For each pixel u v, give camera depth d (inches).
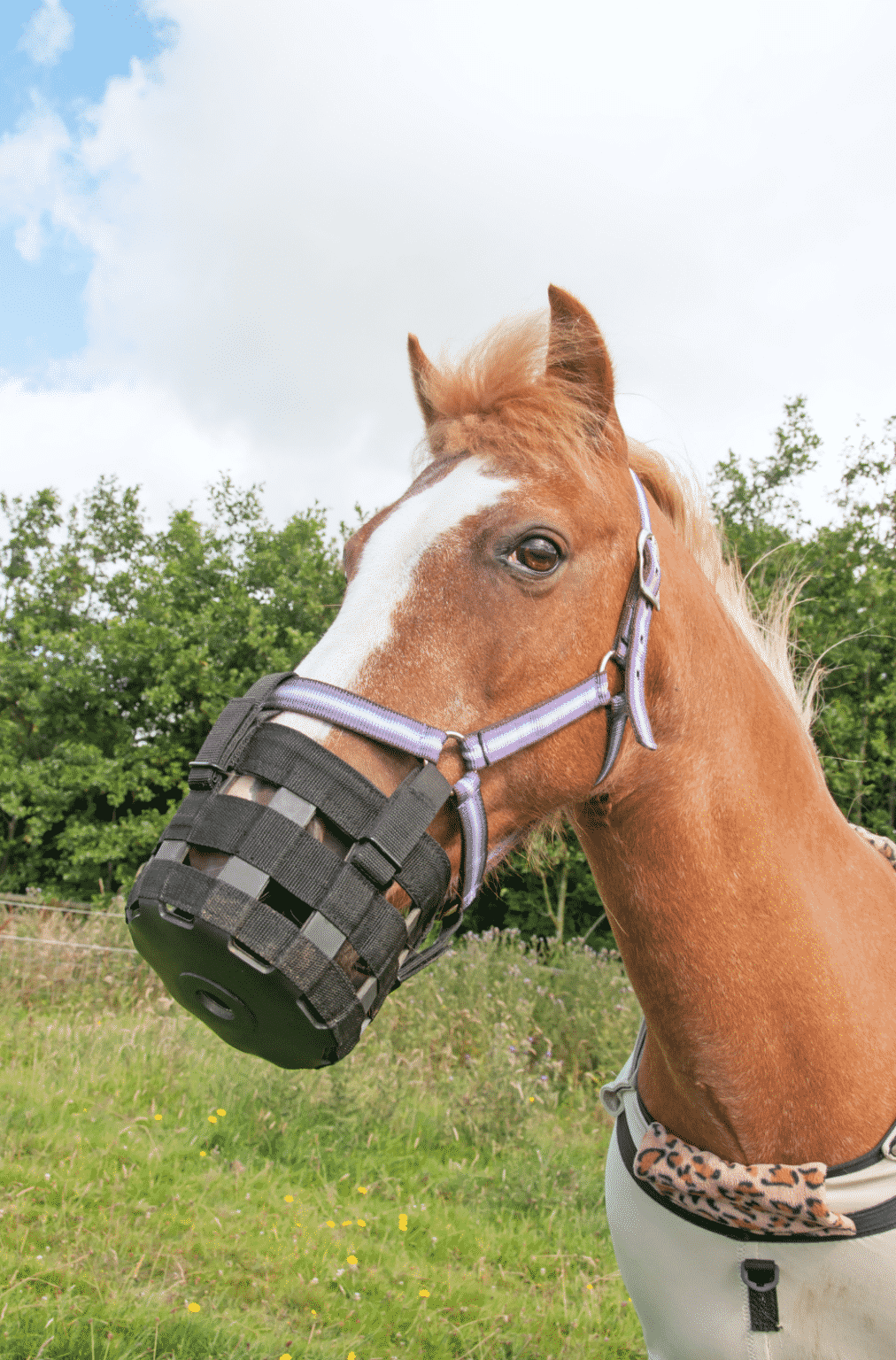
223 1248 109.1
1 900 263.0
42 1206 112.6
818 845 51.3
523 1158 149.1
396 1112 160.4
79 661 487.5
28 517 582.6
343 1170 140.1
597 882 52.0
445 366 49.6
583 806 47.8
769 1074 46.6
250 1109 153.9
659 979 48.4
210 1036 185.0
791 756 51.9
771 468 424.8
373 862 35.4
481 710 40.5
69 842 441.4
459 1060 193.5
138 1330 88.7
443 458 46.5
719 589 58.1
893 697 304.5
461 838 40.5
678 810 46.9
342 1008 34.6
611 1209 55.3
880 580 340.2
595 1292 111.3
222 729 38.8
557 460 43.4
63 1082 157.0
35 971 223.8
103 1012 207.8
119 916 256.5
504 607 40.9
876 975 49.1
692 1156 47.5
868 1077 46.4
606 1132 169.8
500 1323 104.1
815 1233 44.3
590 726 43.4
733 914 46.9
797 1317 45.4
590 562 42.8
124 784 450.0
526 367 45.6
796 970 46.8
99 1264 101.0
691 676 47.8
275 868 34.2
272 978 33.4
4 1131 132.8
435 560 41.4
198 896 34.0
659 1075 52.6
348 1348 93.4
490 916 418.3
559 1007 214.1
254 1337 91.9
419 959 39.2
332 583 507.2
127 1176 123.3
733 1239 46.4
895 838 304.2
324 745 37.6
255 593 531.5
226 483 602.9
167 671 469.4
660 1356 52.4
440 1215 129.7
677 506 55.1
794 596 68.1
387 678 39.4
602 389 45.9
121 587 579.5
